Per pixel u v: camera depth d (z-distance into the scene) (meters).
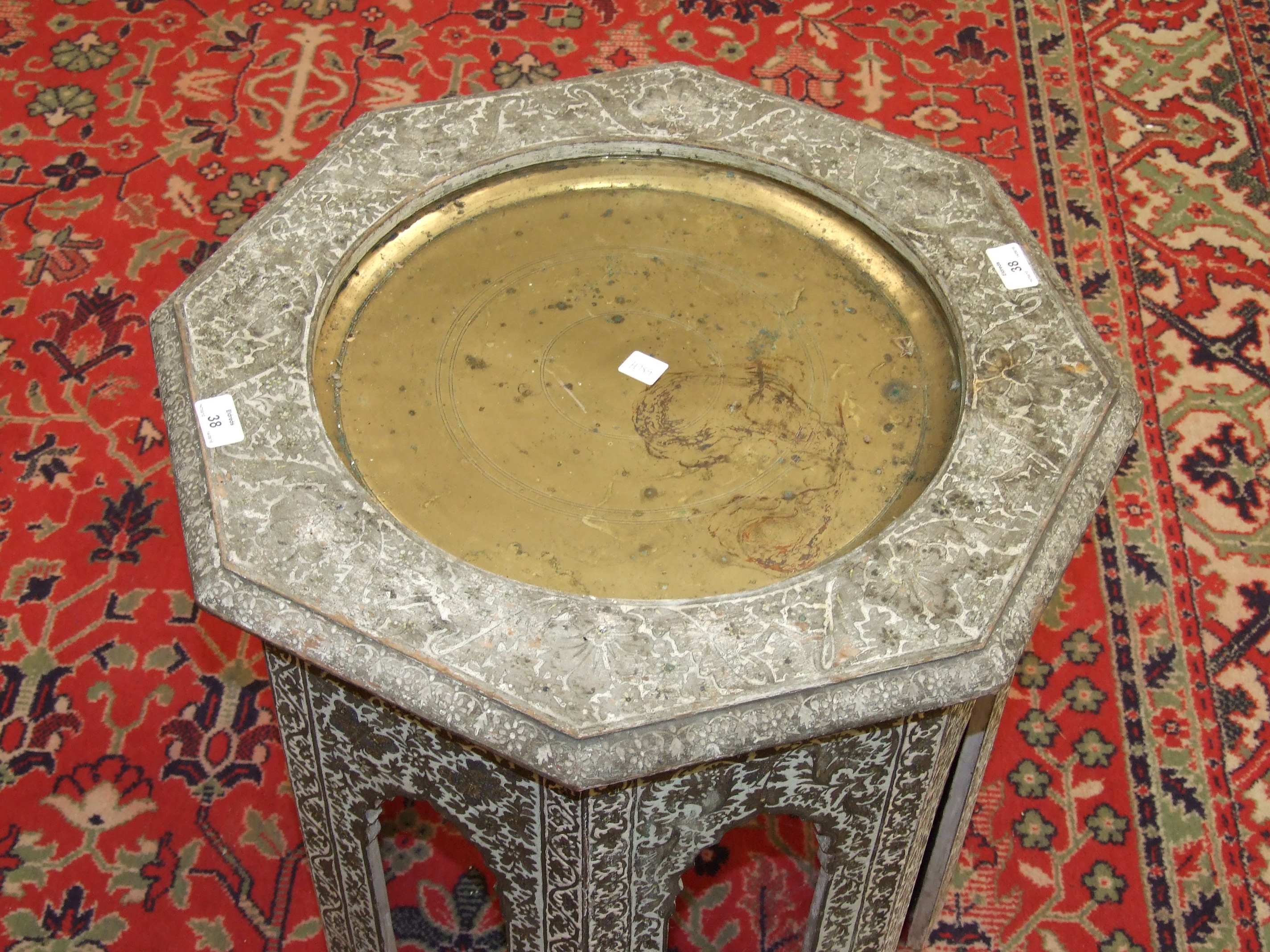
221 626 2.94
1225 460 3.25
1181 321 3.50
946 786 2.41
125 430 3.20
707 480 2.10
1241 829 2.72
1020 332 2.18
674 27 4.07
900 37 4.08
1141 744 2.84
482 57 3.97
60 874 2.60
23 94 3.85
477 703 1.73
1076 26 4.13
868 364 2.25
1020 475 1.99
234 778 2.74
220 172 3.69
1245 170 3.81
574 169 2.50
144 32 4.01
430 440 2.13
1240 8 4.19
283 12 4.08
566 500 2.06
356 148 2.42
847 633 1.81
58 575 2.98
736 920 2.62
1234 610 3.03
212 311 2.15
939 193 2.39
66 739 2.77
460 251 2.39
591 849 1.90
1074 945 2.59
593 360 2.25
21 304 3.41
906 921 2.61
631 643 1.79
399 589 1.84
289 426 2.01
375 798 2.09
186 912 2.58
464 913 2.62
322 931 2.57
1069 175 3.78
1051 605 3.03
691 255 2.42
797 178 2.43
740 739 1.73
